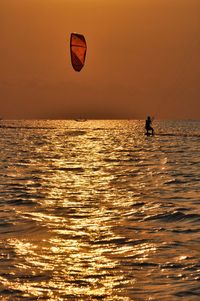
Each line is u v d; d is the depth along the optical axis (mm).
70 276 37312
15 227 52281
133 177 99688
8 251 43250
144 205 66312
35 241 46594
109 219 57125
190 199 71812
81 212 61188
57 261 40750
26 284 35656
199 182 91250
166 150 179875
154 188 83500
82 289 34906
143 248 44531
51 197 73125
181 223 55156
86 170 112812
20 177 99062
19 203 67938
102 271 38500
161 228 52625
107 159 142500
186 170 113438
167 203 68062
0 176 100750
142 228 52562
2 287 35062
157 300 33000
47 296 33688
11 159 140500
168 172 109062
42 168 117000
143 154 161750
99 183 90188
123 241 46938
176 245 45469
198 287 35000
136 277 37125
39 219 56656
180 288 34875
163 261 40656
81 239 47562
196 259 41031
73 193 77375
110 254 42812
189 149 185125
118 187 84750
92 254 42781
